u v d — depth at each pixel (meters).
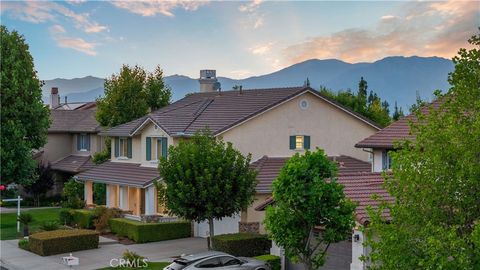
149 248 32.94
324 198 19.19
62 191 53.34
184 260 22.97
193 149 29.20
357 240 21.06
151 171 39.88
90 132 54.53
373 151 32.00
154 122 39.81
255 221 33.25
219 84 51.41
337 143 40.31
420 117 14.54
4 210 49.59
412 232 13.21
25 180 44.22
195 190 28.45
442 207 13.34
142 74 51.31
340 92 57.47
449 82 15.52
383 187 14.39
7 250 33.00
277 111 38.09
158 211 38.62
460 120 14.12
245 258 24.14
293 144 38.62
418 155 13.52
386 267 13.50
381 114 57.53
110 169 43.97
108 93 50.28
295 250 19.88
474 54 15.29
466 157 12.84
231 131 36.56
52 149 57.28
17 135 42.41
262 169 35.56
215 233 35.62
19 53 43.75
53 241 31.53
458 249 12.09
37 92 44.44
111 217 38.44
